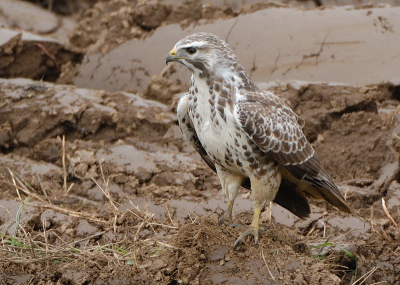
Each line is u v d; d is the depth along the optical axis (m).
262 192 10.40
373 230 11.45
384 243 11.06
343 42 16.52
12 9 22.67
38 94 15.25
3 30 18.05
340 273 10.74
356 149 13.69
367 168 13.42
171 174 13.03
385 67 15.91
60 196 12.75
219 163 10.54
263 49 16.86
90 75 17.91
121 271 9.82
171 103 15.27
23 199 12.52
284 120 10.37
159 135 14.38
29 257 10.48
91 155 13.41
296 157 10.44
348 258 10.81
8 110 14.95
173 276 9.74
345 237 11.38
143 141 14.33
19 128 14.79
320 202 12.38
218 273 9.65
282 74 16.39
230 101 10.09
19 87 15.43
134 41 18.16
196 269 9.69
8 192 12.93
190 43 10.02
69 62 18.34
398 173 12.88
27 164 13.69
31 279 10.08
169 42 17.80
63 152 13.48
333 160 13.72
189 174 13.00
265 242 9.92
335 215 11.84
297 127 10.59
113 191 12.84
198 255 9.78
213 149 10.35
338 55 16.36
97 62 18.08
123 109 14.73
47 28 22.42
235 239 9.94
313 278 9.52
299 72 16.33
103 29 19.23
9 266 10.27
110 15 18.86
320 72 16.22
